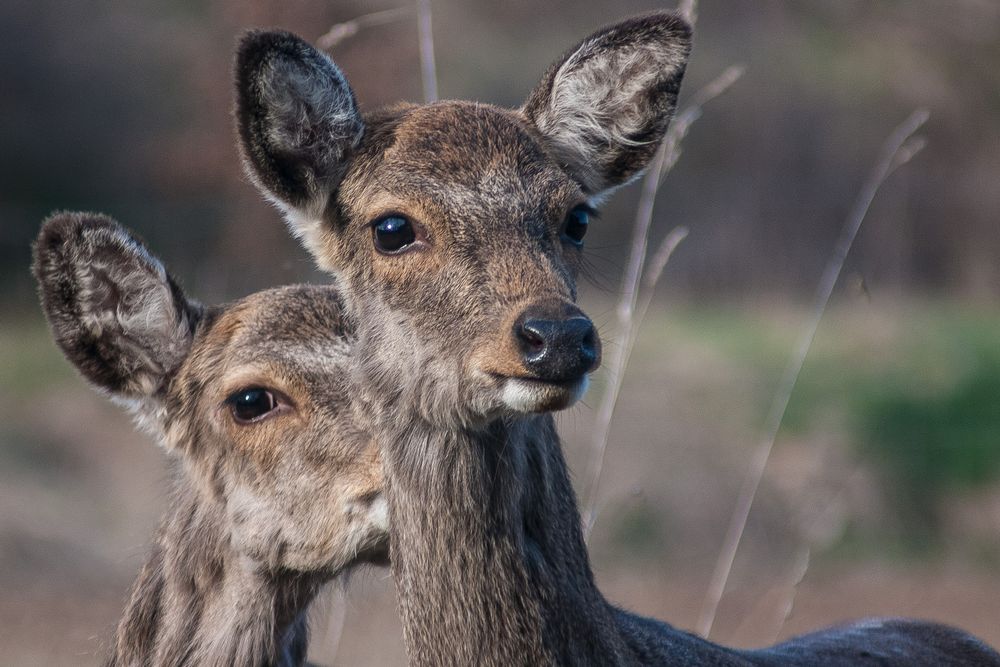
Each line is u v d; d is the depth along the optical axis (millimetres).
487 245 6629
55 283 7973
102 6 36312
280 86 7016
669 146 10195
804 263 35188
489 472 6629
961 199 39156
